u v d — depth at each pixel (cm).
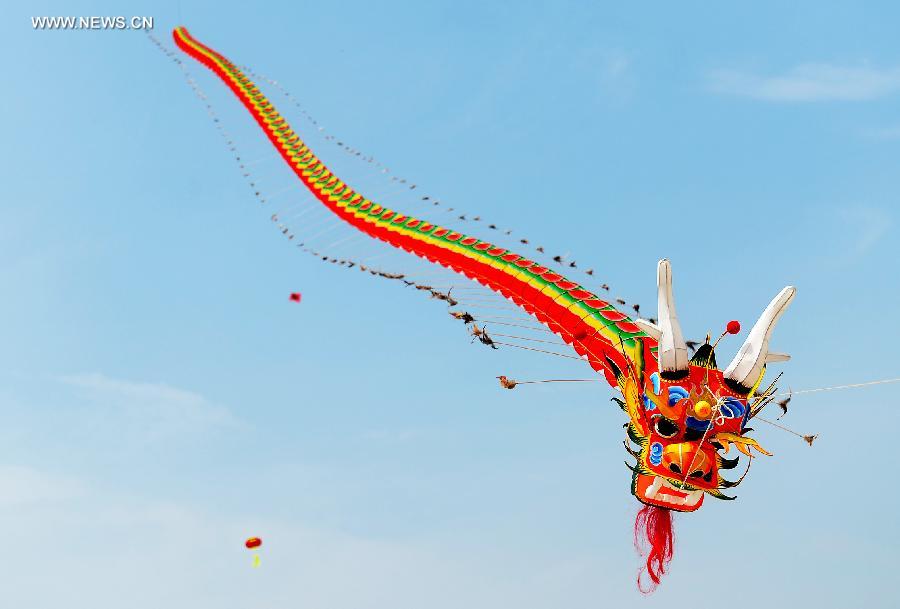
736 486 3344
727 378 3369
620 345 3912
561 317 4428
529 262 5078
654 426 3391
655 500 3375
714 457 3341
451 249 5553
